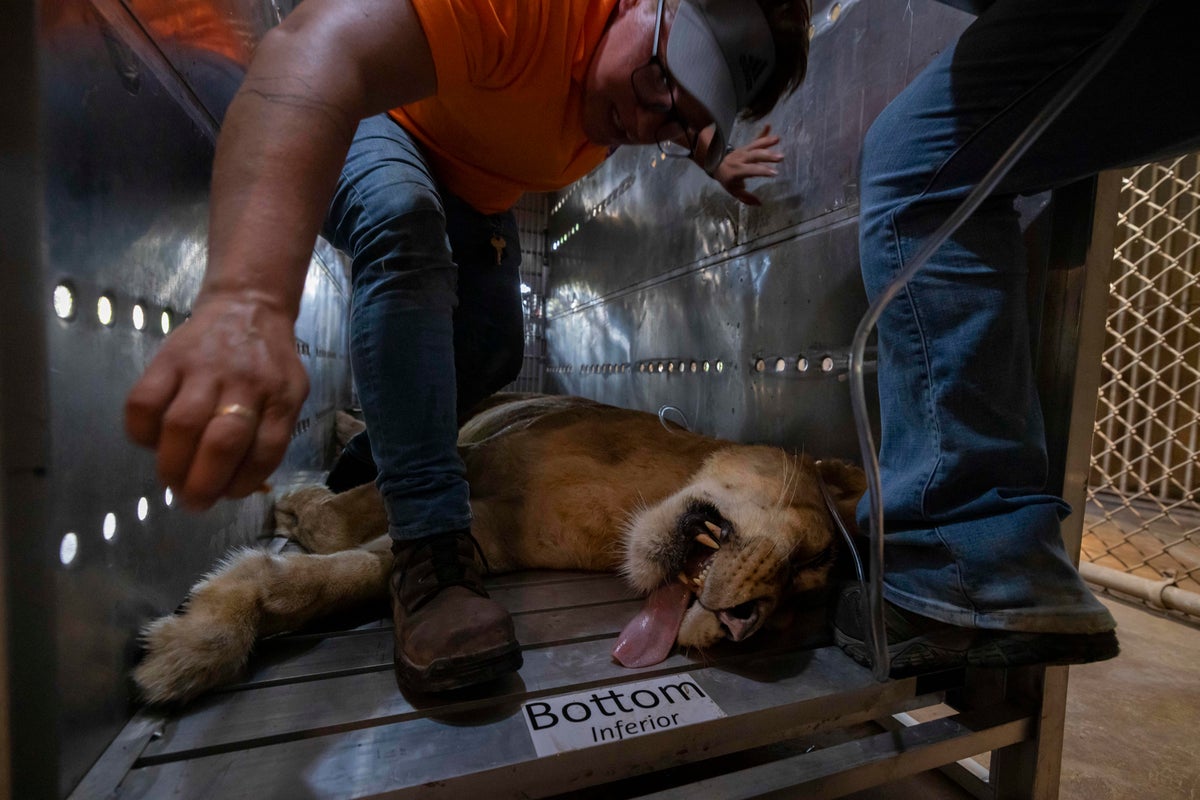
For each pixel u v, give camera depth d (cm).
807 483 159
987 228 108
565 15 114
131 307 91
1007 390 107
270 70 77
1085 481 135
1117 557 311
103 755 82
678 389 280
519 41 111
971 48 101
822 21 186
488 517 161
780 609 143
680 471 173
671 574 142
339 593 122
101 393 83
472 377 214
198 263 118
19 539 68
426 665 98
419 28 92
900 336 113
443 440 120
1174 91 88
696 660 125
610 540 168
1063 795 146
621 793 132
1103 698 192
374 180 125
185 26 112
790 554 133
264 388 60
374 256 121
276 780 82
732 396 236
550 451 177
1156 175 377
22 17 66
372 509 164
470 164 159
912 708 133
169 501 108
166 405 57
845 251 176
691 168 265
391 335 118
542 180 162
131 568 92
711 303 250
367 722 95
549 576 166
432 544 114
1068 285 131
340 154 80
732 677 120
